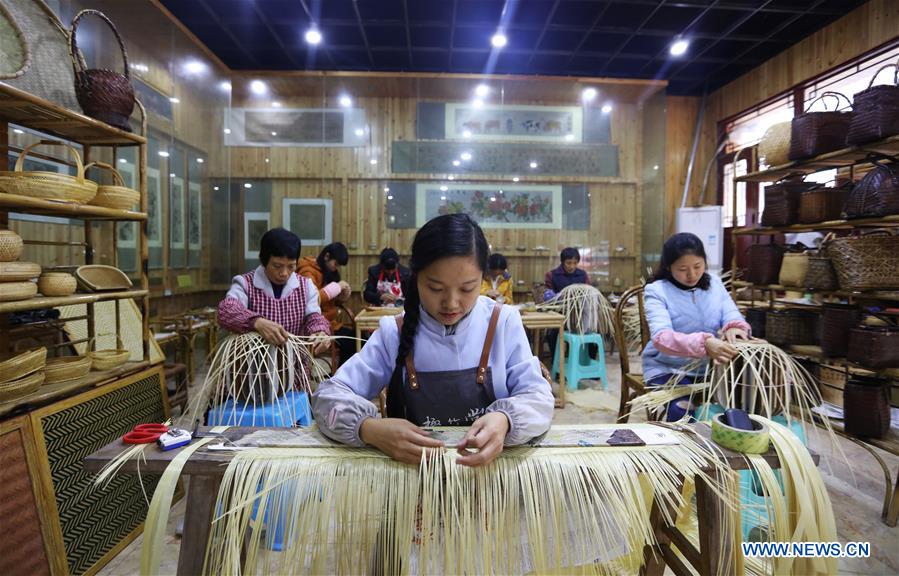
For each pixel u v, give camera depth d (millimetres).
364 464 848
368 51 5051
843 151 2131
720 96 5898
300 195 5438
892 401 2549
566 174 5605
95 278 1903
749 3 4121
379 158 5480
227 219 5301
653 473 870
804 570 866
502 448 884
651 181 5734
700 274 1997
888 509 1783
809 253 2439
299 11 4293
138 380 1919
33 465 1369
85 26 3213
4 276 1368
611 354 5016
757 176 2791
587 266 5664
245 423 1675
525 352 1015
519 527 828
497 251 5582
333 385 951
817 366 2346
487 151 5527
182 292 4414
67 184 1535
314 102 5426
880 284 1991
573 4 4180
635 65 5387
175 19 3936
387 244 5516
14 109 1523
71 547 1446
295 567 875
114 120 1809
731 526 938
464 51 5059
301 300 2109
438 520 810
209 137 4895
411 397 979
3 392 1352
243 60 5223
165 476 834
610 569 961
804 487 870
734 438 917
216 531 854
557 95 5547
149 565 793
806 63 4672
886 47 3883
